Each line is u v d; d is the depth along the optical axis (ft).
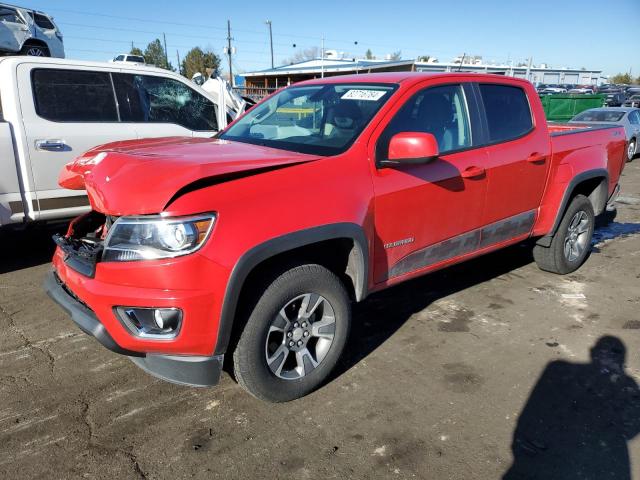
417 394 10.12
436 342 12.24
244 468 8.11
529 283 16.15
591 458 8.44
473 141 12.63
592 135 16.56
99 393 10.00
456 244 12.44
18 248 19.01
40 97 16.89
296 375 9.68
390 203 10.50
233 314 8.35
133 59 92.07
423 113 11.59
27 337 12.25
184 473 7.98
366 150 10.34
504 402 9.91
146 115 19.77
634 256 19.35
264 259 8.51
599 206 17.37
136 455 8.34
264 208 8.57
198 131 21.54
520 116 14.16
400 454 8.46
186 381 8.57
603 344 12.26
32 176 16.55
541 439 8.87
